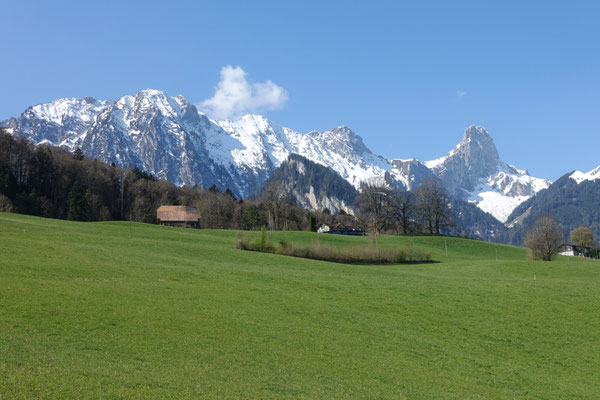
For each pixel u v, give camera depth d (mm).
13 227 76875
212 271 57250
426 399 27312
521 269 90688
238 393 22844
